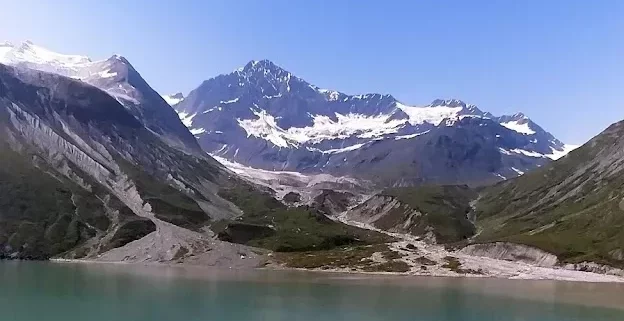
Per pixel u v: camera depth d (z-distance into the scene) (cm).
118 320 9844
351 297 13038
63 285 13825
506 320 10531
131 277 15925
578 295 14138
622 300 13362
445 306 11988
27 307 10762
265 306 11506
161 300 11938
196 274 17388
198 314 10525
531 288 15588
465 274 19575
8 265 18800
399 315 10831
